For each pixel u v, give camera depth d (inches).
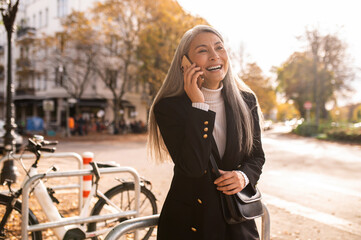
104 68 1283.2
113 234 64.9
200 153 59.0
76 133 1191.6
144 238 141.6
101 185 265.3
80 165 170.1
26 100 1571.1
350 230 185.3
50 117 1498.5
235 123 67.6
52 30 1464.1
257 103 76.2
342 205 239.1
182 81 68.1
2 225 123.6
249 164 68.0
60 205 196.1
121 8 1103.6
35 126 1158.3
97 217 121.2
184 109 63.8
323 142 935.0
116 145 746.2
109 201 135.6
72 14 1155.9
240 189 62.6
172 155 63.3
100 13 1162.6
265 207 77.0
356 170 402.6
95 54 1214.3
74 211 185.2
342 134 967.0
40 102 1504.7
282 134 1443.2
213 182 62.7
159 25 1083.3
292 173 378.3
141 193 147.2
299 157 538.6
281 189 291.0
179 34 1048.8
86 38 1156.5
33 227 111.0
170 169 385.1
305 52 1401.3
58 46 1219.2
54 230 122.0
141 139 962.7
